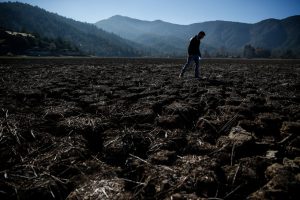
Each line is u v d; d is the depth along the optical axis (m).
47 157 3.34
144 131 4.29
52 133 4.24
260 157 3.26
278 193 2.46
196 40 10.37
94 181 2.83
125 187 2.79
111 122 4.65
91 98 6.53
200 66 18.44
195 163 3.10
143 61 23.72
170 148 3.69
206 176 2.80
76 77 10.70
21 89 7.44
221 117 4.88
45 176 2.91
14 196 2.61
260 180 2.84
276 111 5.34
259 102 6.26
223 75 12.01
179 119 4.83
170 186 2.69
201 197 2.56
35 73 12.32
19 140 3.78
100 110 5.48
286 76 11.79
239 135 3.89
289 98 6.46
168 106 5.55
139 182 2.80
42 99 6.59
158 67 16.86
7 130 4.03
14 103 5.83
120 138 3.89
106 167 3.17
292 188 2.51
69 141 3.80
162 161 3.24
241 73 13.09
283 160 3.20
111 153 3.56
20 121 4.46
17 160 3.32
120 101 6.25
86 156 3.50
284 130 4.25
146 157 3.50
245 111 5.19
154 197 2.57
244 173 2.90
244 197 2.62
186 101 6.29
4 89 7.45
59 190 2.71
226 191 2.70
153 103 5.84
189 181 2.73
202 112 5.47
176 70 14.60
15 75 11.41
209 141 4.04
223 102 6.11
